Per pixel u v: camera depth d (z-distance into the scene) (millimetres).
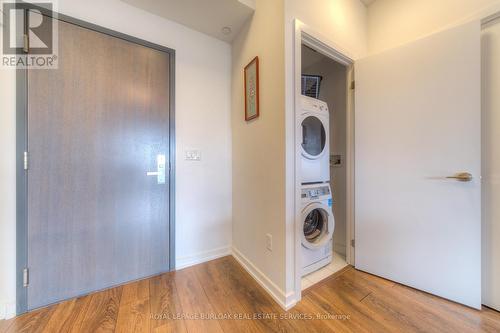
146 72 1672
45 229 1322
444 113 1398
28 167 1271
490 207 1325
